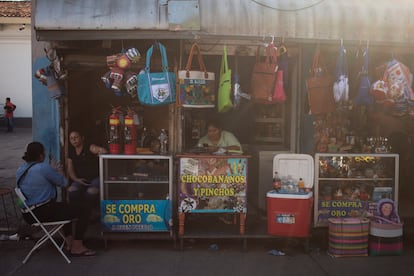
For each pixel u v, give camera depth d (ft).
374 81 16.30
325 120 18.16
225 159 15.87
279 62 15.87
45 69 16.56
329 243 16.14
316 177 16.88
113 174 16.72
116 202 15.98
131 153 16.22
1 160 38.24
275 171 16.43
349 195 17.33
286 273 14.30
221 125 20.92
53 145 18.48
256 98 15.79
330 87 15.92
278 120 20.47
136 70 16.57
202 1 15.53
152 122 20.01
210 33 15.21
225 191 15.94
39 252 15.98
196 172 15.87
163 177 16.72
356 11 16.01
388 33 16.06
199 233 16.35
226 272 14.34
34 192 14.66
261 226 17.37
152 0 15.30
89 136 19.79
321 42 15.84
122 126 16.99
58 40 15.34
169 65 16.76
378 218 16.30
